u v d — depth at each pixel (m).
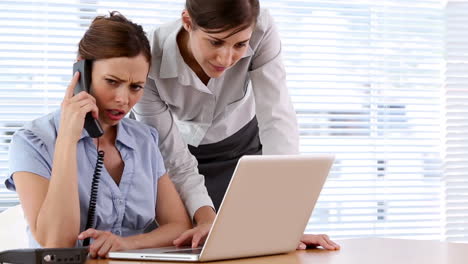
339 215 3.88
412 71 3.97
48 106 3.39
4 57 3.32
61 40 3.40
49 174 1.89
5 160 3.32
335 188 3.85
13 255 1.48
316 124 3.81
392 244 1.88
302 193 1.69
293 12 3.73
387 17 3.90
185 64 2.28
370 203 3.94
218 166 2.65
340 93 3.86
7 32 3.32
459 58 4.04
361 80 3.88
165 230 1.95
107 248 1.69
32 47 3.36
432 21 3.98
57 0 3.38
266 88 2.41
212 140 2.62
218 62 1.95
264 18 2.31
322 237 1.83
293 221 1.71
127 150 2.01
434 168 4.05
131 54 1.86
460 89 4.05
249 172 1.52
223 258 1.60
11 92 3.34
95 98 1.89
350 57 3.86
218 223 1.53
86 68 1.88
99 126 1.84
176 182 2.27
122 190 1.96
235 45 1.94
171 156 2.29
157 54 2.29
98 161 1.89
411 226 4.01
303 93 3.78
